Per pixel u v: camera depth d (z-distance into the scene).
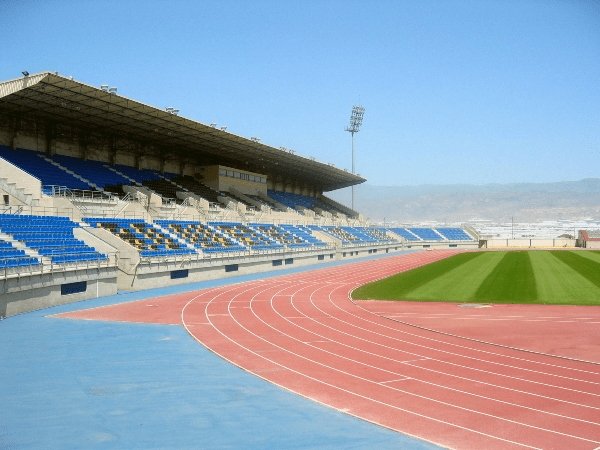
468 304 28.20
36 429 10.41
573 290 33.03
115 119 44.22
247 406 11.93
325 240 68.31
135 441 9.88
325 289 35.50
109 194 43.62
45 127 44.31
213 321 22.77
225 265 43.50
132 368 15.01
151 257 35.28
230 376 14.34
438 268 51.78
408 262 61.91
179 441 9.91
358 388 13.33
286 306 27.53
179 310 25.56
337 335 20.02
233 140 54.47
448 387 13.43
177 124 46.47
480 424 10.84
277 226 64.06
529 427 10.66
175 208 49.50
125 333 19.91
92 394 12.63
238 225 56.47
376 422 10.96
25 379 13.78
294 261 56.41
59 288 26.64
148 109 40.88
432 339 19.34
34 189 33.75
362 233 88.88
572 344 18.48
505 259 62.72
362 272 49.03
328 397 12.60
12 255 24.97
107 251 31.97
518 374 14.65
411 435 10.24
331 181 97.25
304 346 18.09
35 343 17.98
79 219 35.81
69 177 42.94
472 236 114.00
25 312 24.02
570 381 13.98
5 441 9.78
